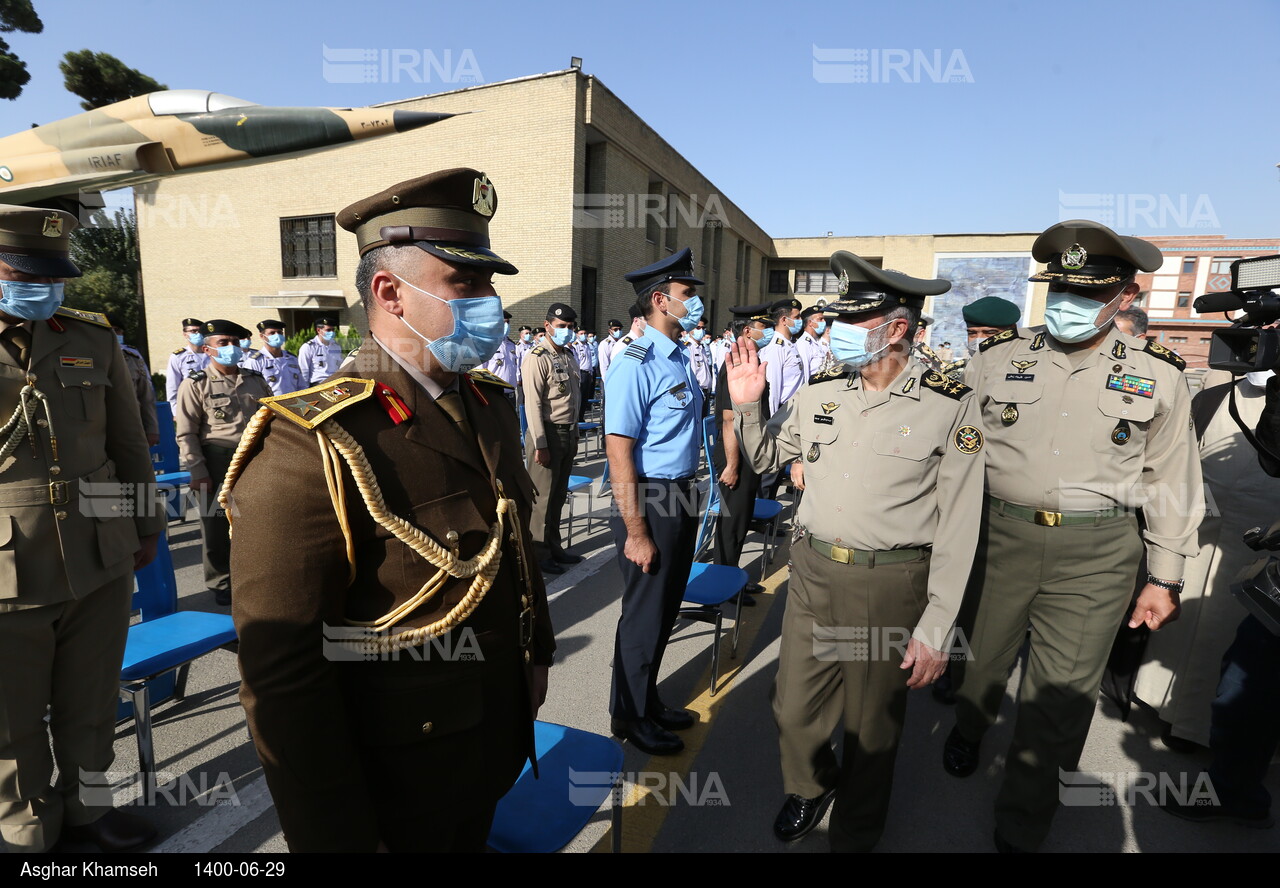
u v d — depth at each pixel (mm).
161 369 17844
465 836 1274
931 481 1879
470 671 1185
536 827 1564
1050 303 2143
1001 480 2268
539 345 5031
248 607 984
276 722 992
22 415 1832
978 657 2457
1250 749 2291
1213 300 1922
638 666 2658
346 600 1093
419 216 1121
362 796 1066
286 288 16562
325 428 1020
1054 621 2174
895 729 2006
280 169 16125
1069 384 2174
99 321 2129
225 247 16938
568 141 13672
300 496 1000
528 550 1424
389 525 1057
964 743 2693
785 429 2285
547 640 1534
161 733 2828
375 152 15266
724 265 26188
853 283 1894
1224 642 2637
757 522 5316
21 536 1820
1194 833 2348
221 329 4117
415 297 1133
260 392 4309
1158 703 2877
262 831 2250
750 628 4012
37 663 1901
